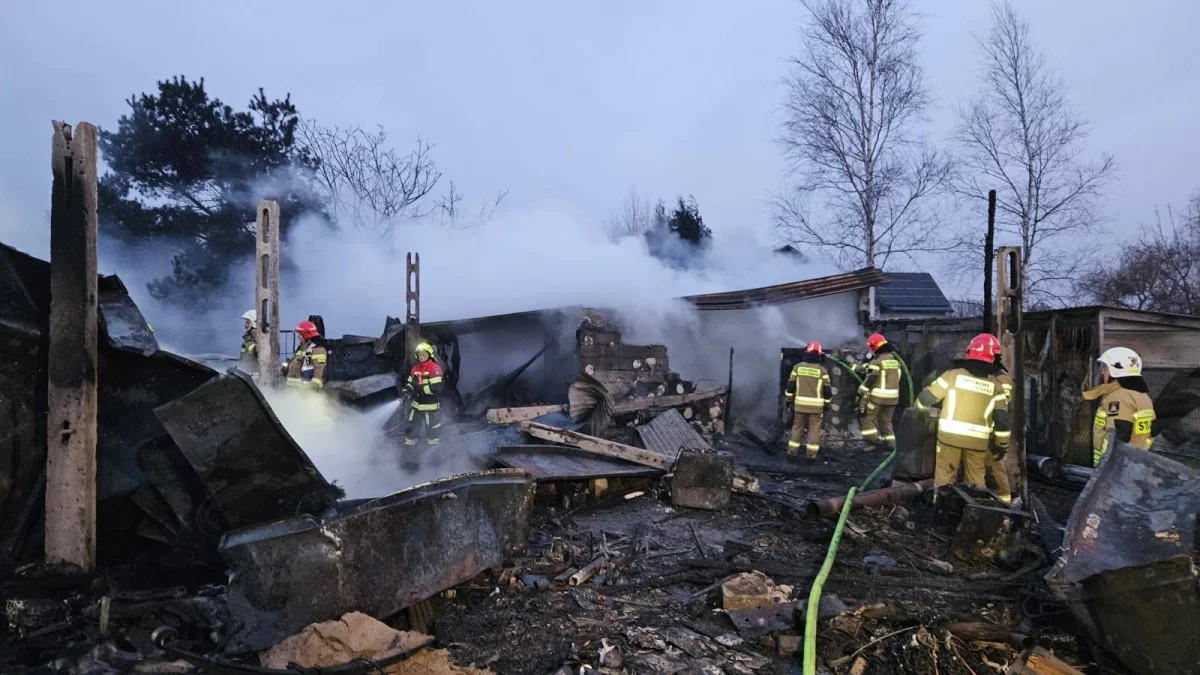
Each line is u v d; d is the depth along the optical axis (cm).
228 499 390
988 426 602
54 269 392
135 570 415
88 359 393
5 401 398
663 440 923
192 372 421
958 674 370
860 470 919
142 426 425
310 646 342
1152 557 354
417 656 357
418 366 809
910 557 541
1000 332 667
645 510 696
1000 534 513
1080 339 895
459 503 434
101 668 319
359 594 374
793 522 651
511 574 486
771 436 1205
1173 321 889
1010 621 427
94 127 398
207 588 386
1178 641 325
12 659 338
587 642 397
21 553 406
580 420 994
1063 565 365
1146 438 560
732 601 444
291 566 352
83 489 392
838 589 478
